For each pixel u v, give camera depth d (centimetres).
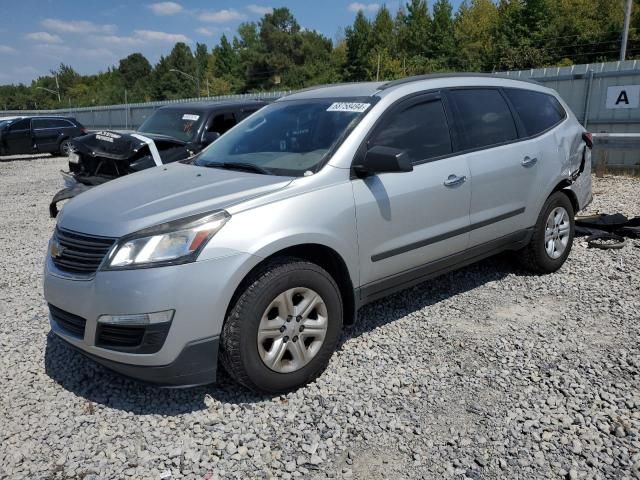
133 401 332
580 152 545
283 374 326
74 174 815
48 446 292
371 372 357
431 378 349
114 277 295
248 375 313
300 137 396
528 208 486
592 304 455
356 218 354
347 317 375
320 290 337
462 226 427
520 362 366
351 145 364
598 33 5362
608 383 336
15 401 335
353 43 8144
